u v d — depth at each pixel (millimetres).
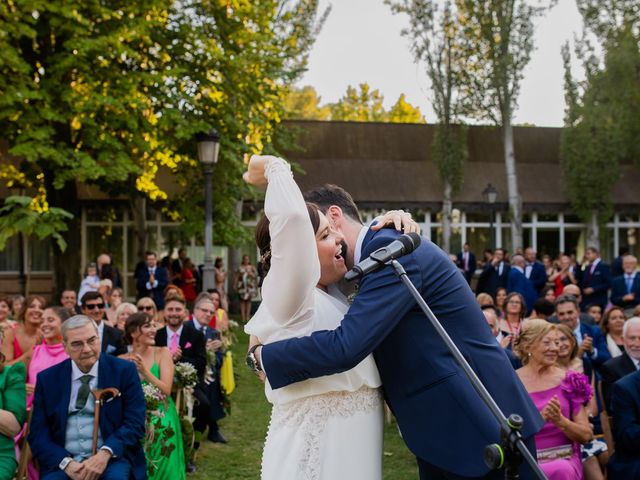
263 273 2480
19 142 13039
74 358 4320
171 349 6723
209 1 15727
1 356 4363
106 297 10836
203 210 16547
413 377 2275
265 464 2371
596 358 6598
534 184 23734
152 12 14672
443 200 22812
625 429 4316
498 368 2320
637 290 11250
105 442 4266
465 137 22859
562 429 4094
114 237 20828
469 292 2379
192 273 17578
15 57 12664
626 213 23781
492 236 20109
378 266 2096
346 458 2279
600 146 22766
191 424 6062
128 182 16266
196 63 15547
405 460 6262
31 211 8352
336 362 2127
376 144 23594
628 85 23266
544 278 13852
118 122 13828
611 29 23094
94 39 13531
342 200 2547
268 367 2217
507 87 22219
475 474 2189
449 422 2230
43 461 4188
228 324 9453
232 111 15844
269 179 2244
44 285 20922
